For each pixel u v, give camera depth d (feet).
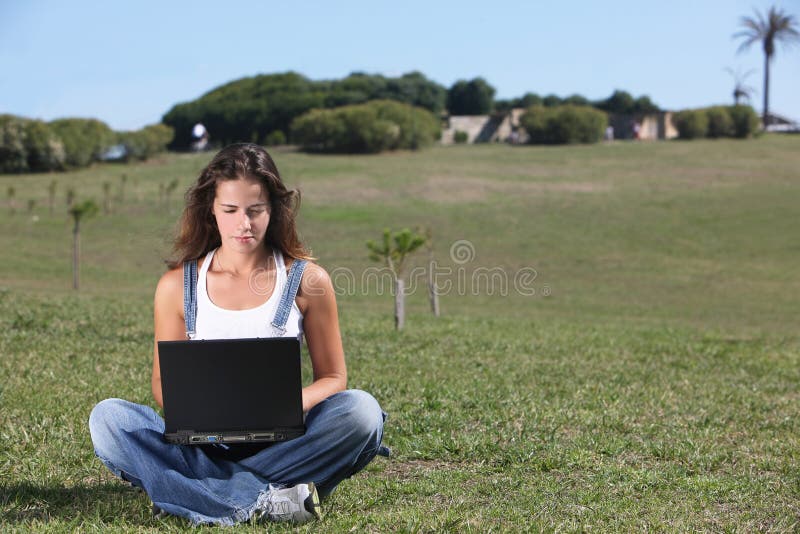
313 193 145.38
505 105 305.32
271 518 12.32
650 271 98.84
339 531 12.04
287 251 13.03
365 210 132.46
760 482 16.39
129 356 28.68
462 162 186.60
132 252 104.12
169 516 12.50
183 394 12.06
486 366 31.07
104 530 11.78
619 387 27.73
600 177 165.89
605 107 297.12
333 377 13.04
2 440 17.19
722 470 17.61
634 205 138.21
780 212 132.87
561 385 27.63
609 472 16.62
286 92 271.49
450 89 296.30
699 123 238.89
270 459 12.54
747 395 27.43
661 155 197.16
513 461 17.37
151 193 146.00
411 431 19.66
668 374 31.81
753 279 95.45
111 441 12.44
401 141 208.95
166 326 12.79
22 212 127.95
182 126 249.34
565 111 228.02
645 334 47.65
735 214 131.75
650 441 19.72
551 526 12.73
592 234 119.14
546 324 52.65
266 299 12.60
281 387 12.09
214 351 11.94
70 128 177.88
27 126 171.53
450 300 79.10
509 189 152.25
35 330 33.63
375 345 35.32
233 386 12.07
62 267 93.15
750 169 174.19
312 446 12.46
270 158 12.71
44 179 161.79
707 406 24.88
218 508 12.25
